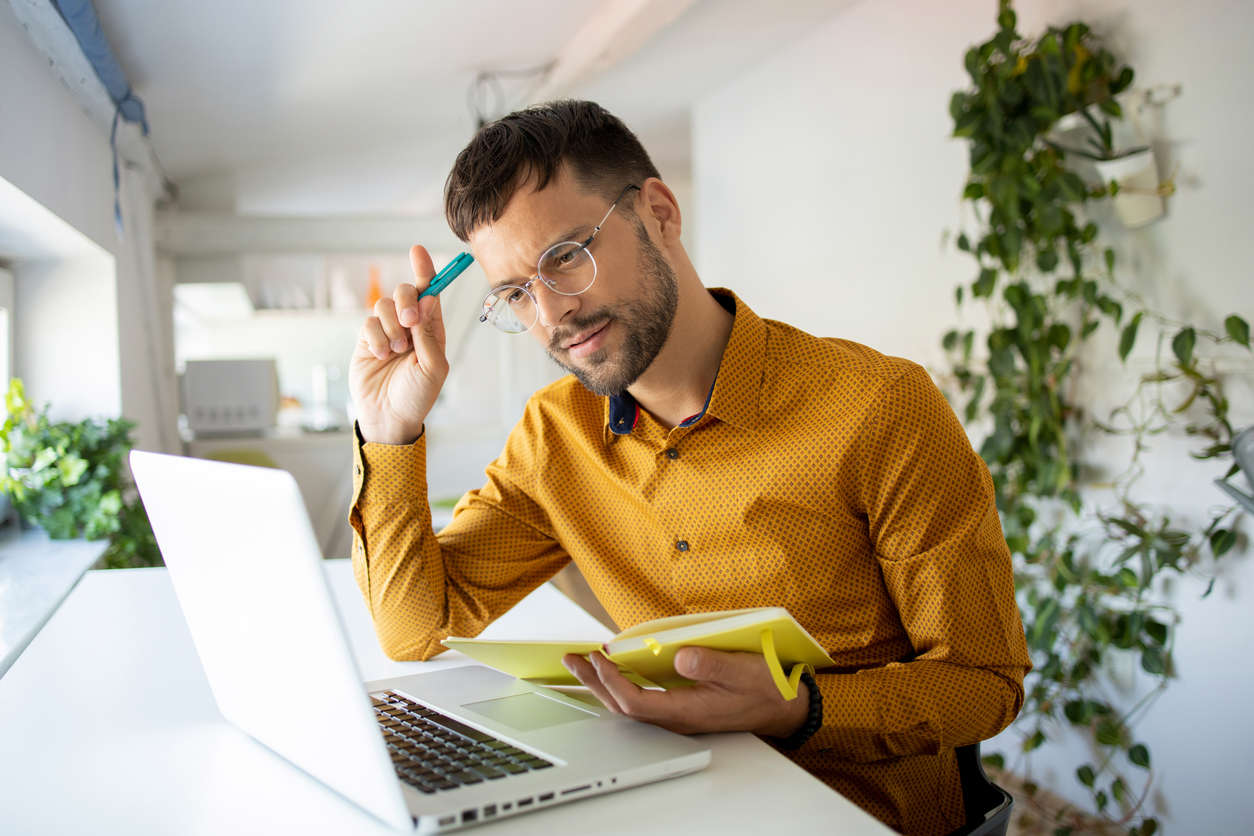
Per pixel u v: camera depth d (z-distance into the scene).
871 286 3.38
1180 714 2.26
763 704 0.84
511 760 0.77
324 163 4.75
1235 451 1.64
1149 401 2.28
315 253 4.84
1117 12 2.33
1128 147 2.30
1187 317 2.19
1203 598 2.18
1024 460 2.47
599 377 1.07
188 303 5.34
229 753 0.86
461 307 5.45
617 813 0.70
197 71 3.07
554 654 0.88
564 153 1.02
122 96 2.82
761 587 1.12
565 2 3.12
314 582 0.64
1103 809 2.43
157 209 4.78
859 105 3.40
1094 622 2.32
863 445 1.05
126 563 2.51
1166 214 2.23
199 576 0.83
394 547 1.16
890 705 0.94
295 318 5.68
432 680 1.02
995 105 2.37
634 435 1.18
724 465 1.11
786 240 3.89
